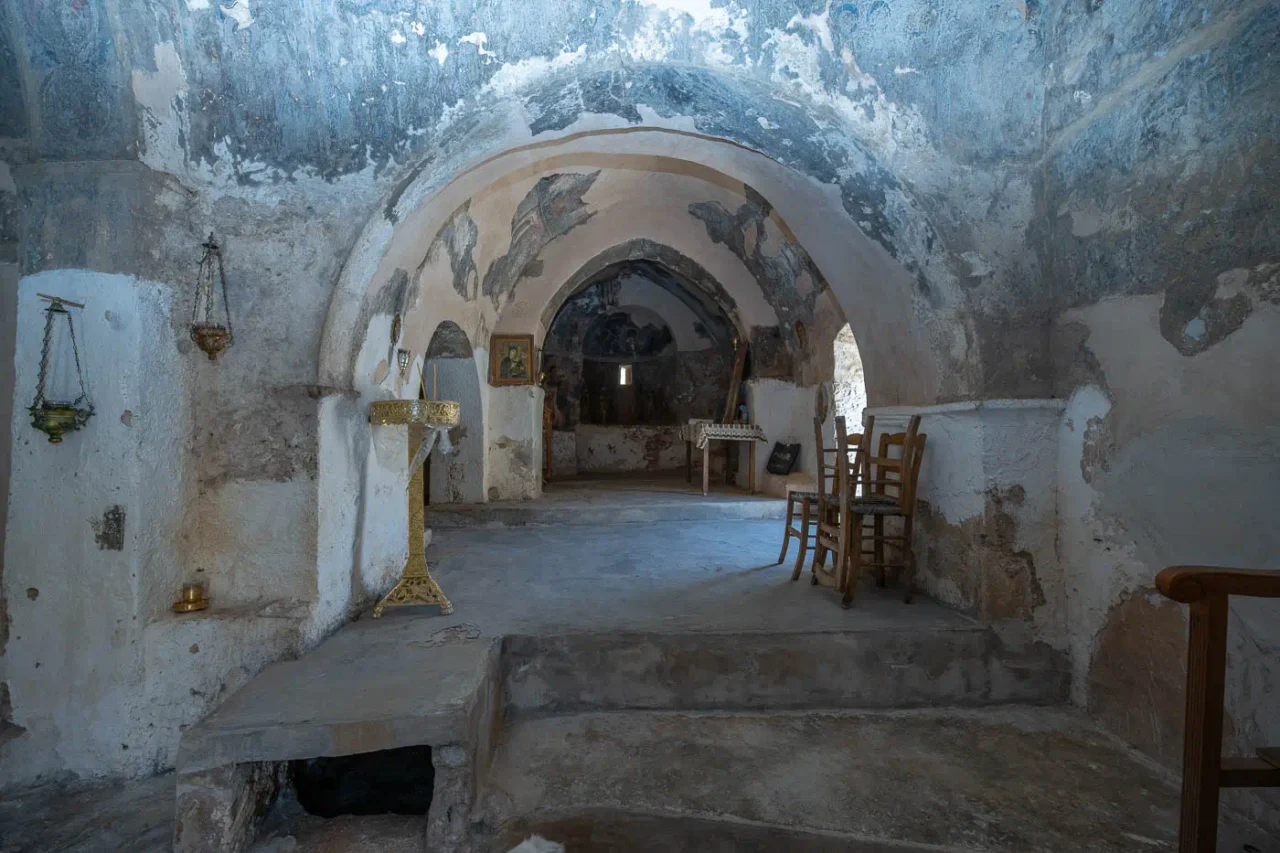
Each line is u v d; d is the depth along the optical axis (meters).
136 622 3.07
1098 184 3.23
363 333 3.70
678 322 12.05
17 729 3.10
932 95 3.51
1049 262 3.60
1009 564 3.57
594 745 3.09
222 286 3.34
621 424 12.56
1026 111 3.54
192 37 3.10
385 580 4.16
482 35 3.31
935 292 3.74
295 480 3.36
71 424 2.98
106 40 2.97
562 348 12.17
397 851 2.52
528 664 3.41
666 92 3.59
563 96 3.47
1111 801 2.65
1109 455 3.25
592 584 4.50
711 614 3.79
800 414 8.44
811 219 4.54
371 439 3.96
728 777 2.83
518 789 2.75
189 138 3.25
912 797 2.67
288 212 3.37
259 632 3.15
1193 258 2.77
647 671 3.44
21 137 3.15
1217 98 2.63
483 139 3.49
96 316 3.04
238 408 3.38
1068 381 3.51
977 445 3.64
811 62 3.45
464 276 6.26
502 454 7.92
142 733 3.11
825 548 4.38
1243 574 1.74
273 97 3.26
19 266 3.32
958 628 3.55
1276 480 2.45
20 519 3.08
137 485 3.06
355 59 3.27
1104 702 3.29
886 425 4.62
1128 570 3.14
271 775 2.73
